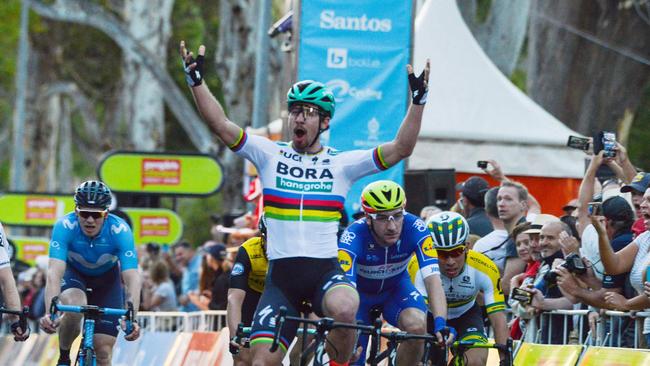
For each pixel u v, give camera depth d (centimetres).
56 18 6444
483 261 1678
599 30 3800
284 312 1277
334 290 1343
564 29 3869
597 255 1670
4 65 7844
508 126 2720
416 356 1586
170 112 7906
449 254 1628
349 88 2264
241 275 1653
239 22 5759
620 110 3819
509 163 2697
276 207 1374
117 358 2606
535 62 3941
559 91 3891
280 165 1381
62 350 1838
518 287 1723
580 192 1795
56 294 1725
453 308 1698
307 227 1366
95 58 7838
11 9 7638
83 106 7906
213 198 8219
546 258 1781
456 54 2788
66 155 8850
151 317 2639
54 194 4834
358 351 1584
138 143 6494
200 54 1346
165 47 6406
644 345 1570
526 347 1709
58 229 1777
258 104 3678
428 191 2314
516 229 1858
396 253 1553
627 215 1673
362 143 2266
